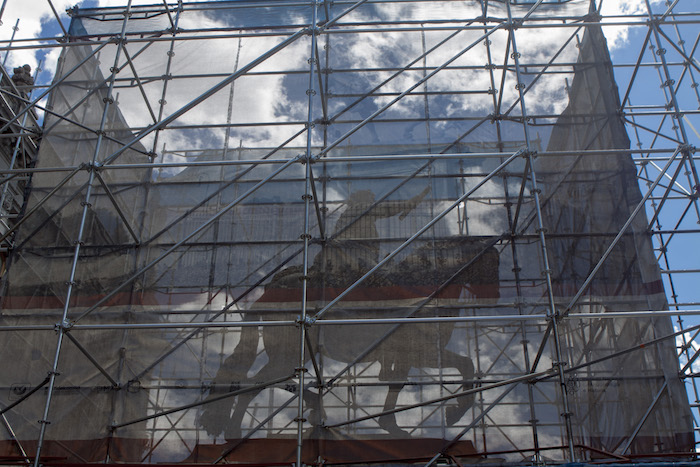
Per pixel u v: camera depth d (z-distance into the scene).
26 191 11.30
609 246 9.85
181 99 12.37
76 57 12.57
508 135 11.63
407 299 10.07
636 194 10.52
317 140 11.75
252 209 11.04
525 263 10.39
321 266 10.39
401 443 9.00
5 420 9.28
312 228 10.73
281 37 13.00
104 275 10.50
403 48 12.83
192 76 12.54
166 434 9.26
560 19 12.28
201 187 11.38
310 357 9.24
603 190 10.79
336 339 9.72
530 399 9.20
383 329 9.79
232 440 9.10
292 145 11.78
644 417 8.91
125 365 9.77
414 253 10.46
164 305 10.25
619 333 9.73
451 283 10.18
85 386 9.55
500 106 11.85
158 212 11.20
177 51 12.87
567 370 8.59
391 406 9.27
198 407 9.37
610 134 11.12
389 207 10.91
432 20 13.20
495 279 10.25
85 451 9.16
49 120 11.92
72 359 9.71
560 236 10.52
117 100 12.29
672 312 8.53
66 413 9.38
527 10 13.26
